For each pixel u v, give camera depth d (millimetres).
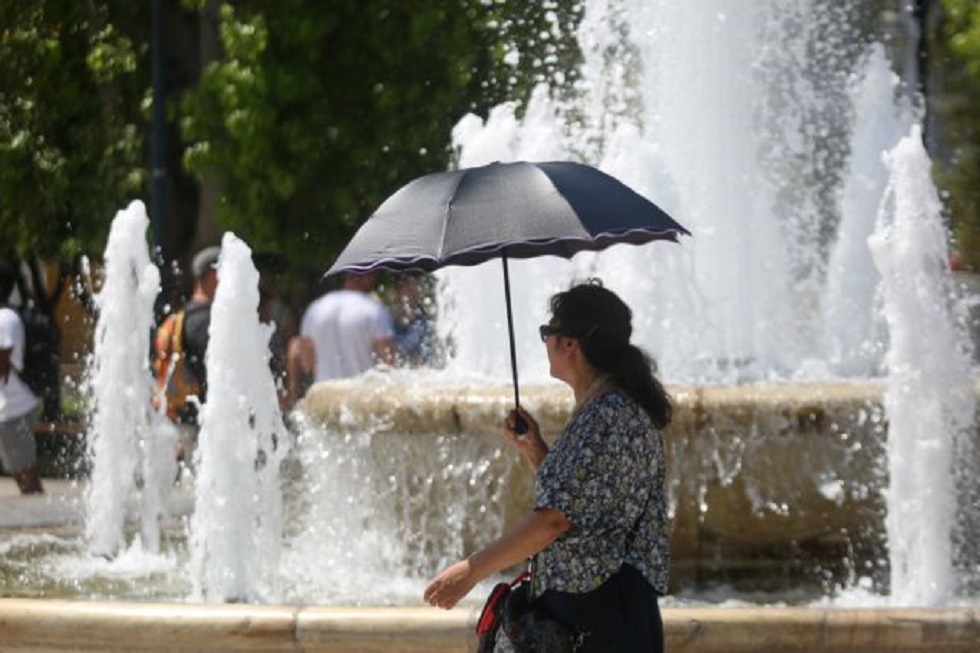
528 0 42531
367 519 21094
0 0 47781
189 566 23062
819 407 19109
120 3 47906
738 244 25797
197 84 46906
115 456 25344
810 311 26438
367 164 45812
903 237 19547
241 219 44562
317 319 31094
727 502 19328
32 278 54781
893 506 19156
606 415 11516
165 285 43344
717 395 19156
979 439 19625
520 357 24453
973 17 42656
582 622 11539
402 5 45688
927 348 19281
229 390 20219
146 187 48125
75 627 15852
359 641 15359
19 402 34438
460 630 15219
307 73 44688
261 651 15500
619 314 11922
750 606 17328
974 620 15492
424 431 20078
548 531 11352
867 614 15484
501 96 45125
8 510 30828
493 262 24391
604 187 12789
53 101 48250
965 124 44188
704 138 26609
